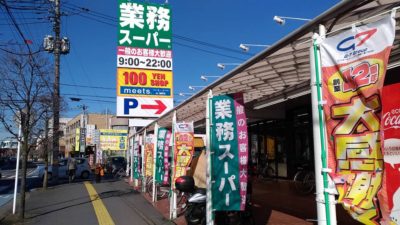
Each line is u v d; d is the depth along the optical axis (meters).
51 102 13.49
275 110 15.57
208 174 7.22
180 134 10.25
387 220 3.26
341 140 3.67
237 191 7.03
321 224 3.86
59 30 21.61
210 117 7.37
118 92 18.41
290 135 15.91
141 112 18.58
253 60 5.46
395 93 4.98
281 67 6.44
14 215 11.70
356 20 4.19
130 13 18.84
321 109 3.97
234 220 8.18
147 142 16.34
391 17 3.32
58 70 20.81
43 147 19.77
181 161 10.19
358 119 3.53
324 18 3.96
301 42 4.88
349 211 3.54
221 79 6.76
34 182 25.92
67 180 27.09
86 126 59.84
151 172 15.89
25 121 11.59
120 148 47.81
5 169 50.66
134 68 18.69
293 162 15.69
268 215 9.20
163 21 19.17
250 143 19.88
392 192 4.12
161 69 18.98
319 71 4.03
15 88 12.84
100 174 24.94
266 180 16.69
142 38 18.88
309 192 12.32
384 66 3.32
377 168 3.35
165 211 11.57
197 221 8.22
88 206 13.52
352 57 3.63
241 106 7.12
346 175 3.61
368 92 3.45
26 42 11.82
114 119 57.31
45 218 11.30
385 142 4.82
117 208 12.88
